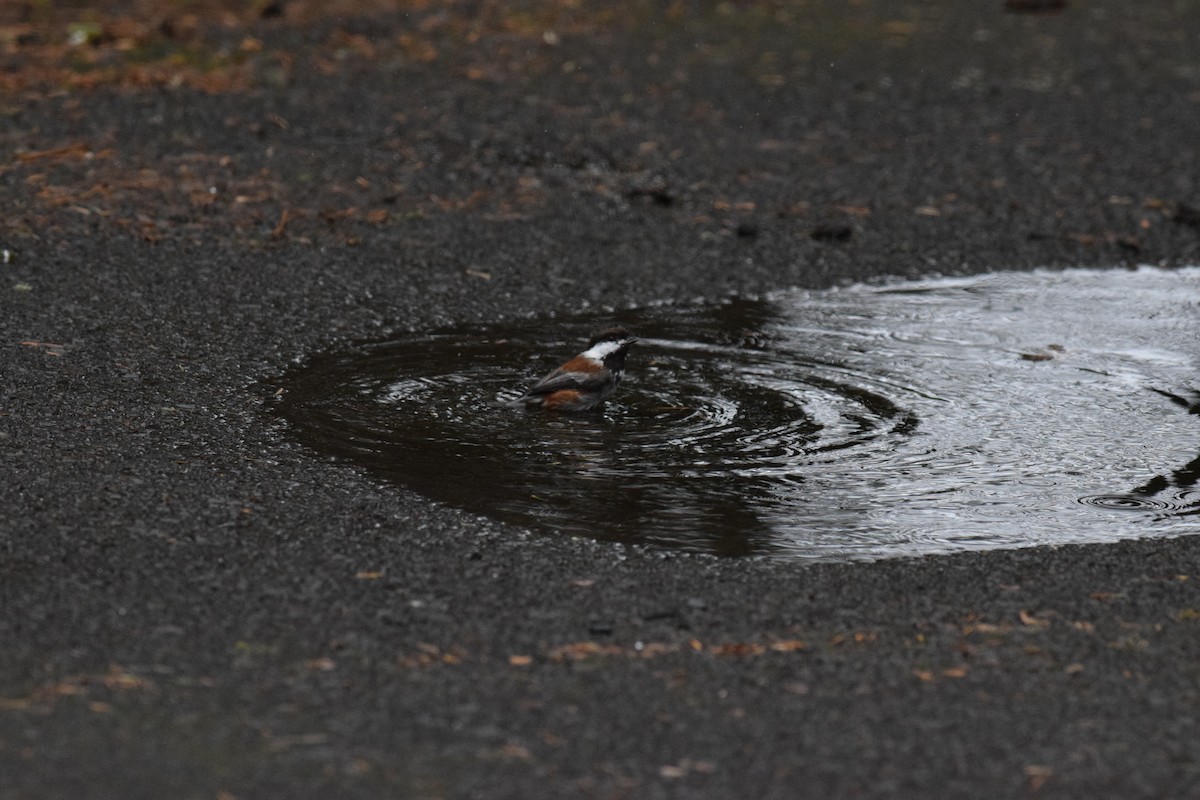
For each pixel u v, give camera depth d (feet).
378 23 179.32
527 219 122.93
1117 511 73.67
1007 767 49.01
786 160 140.97
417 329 99.96
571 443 81.25
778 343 100.68
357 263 111.04
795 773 48.37
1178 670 56.08
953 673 55.62
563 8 191.31
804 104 158.40
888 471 78.59
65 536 65.05
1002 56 180.75
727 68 170.19
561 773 47.98
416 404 86.28
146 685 52.75
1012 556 67.62
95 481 71.41
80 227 113.39
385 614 59.36
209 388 86.43
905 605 61.87
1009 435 84.53
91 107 141.49
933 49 182.91
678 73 167.22
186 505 69.31
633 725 51.21
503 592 62.08
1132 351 100.89
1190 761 49.52
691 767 48.57
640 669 55.47
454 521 69.72
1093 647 57.98
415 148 137.08
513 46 173.47
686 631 58.85
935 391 91.97
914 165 140.87
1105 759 49.55
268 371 90.22
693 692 53.67
